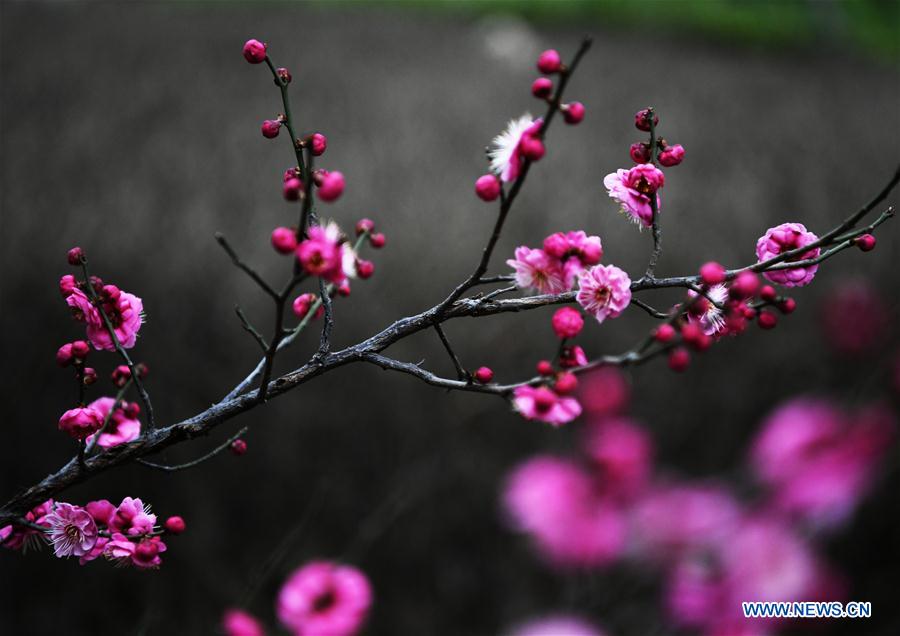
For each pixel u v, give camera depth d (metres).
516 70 10.78
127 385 1.29
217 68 9.43
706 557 1.05
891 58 15.69
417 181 5.46
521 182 1.21
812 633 1.17
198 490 2.68
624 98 8.95
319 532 2.56
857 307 1.09
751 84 10.77
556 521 1.06
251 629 1.30
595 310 1.23
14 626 2.45
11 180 5.12
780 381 2.96
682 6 16.20
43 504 1.29
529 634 1.10
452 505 2.58
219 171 5.61
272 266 3.96
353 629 1.21
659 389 3.05
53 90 7.90
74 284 1.28
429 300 3.66
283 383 1.26
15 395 3.00
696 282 1.26
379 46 11.72
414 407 2.94
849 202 5.39
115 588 2.48
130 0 14.47
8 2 12.70
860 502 0.98
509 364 3.24
